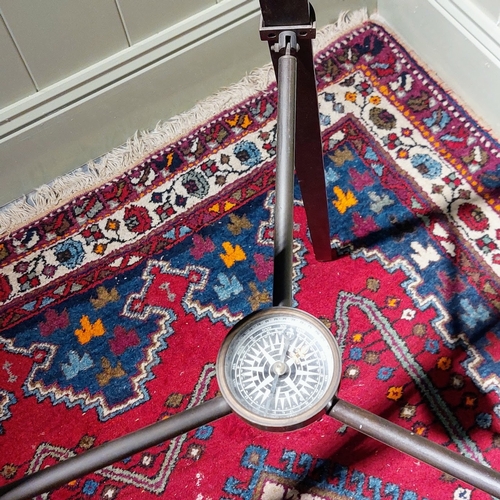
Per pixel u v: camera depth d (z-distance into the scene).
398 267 1.38
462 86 1.51
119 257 1.47
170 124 1.63
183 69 1.56
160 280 1.43
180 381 1.33
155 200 1.53
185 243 1.47
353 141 1.52
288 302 0.76
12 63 1.36
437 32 1.48
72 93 1.47
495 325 1.29
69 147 1.58
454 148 1.48
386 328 1.32
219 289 1.41
